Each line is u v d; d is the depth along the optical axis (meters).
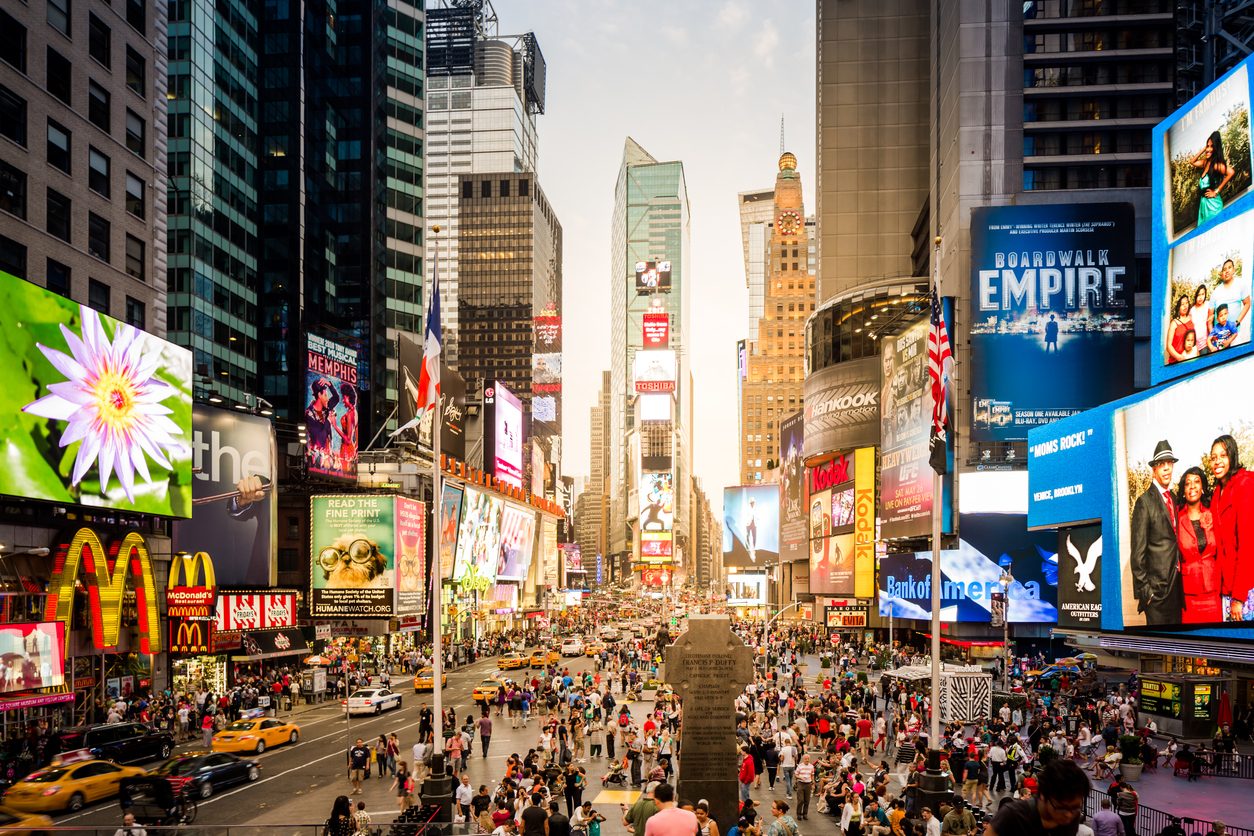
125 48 50.81
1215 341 45.25
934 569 25.06
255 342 98.31
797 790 27.89
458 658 87.81
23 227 42.16
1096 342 79.19
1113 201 82.19
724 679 22.86
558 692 52.22
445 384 112.38
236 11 95.62
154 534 50.88
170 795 27.61
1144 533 48.72
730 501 177.50
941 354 26.81
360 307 118.75
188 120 85.25
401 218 129.12
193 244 85.19
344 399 81.81
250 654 57.91
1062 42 87.00
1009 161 86.12
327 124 117.25
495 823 20.75
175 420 51.06
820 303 138.25
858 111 140.50
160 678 50.41
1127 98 86.56
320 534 75.44
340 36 122.56
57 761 30.61
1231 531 41.41
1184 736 41.56
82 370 43.06
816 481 121.12
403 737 44.91
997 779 32.06
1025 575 76.75
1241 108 43.44
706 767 22.59
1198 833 24.28
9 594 38.22
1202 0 84.88
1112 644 51.59
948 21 93.62
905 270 137.00
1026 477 77.56
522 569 132.88
